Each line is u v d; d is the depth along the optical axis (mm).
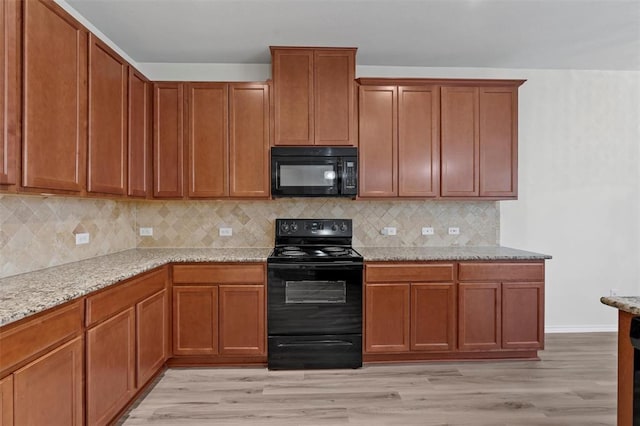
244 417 2188
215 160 3070
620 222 3650
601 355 3096
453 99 3160
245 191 3082
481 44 3033
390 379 2682
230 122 3068
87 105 2107
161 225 3377
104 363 1890
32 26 1659
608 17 2594
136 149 2781
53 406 1510
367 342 2877
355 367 2859
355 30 2781
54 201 2301
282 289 2824
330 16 2568
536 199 3604
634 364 1298
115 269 2201
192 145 3061
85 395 1737
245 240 3410
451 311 2922
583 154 3629
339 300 2863
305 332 2842
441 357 2977
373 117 3129
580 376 2723
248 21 2633
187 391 2498
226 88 3061
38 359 1428
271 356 2826
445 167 3160
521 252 3125
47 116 1769
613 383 2615
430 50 3148
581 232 3631
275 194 3045
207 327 2832
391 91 3135
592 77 3623
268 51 3154
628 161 3652
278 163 3043
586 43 3021
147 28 2729
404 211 3490
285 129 3066
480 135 3170
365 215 3463
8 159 1544
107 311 1918
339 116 3082
